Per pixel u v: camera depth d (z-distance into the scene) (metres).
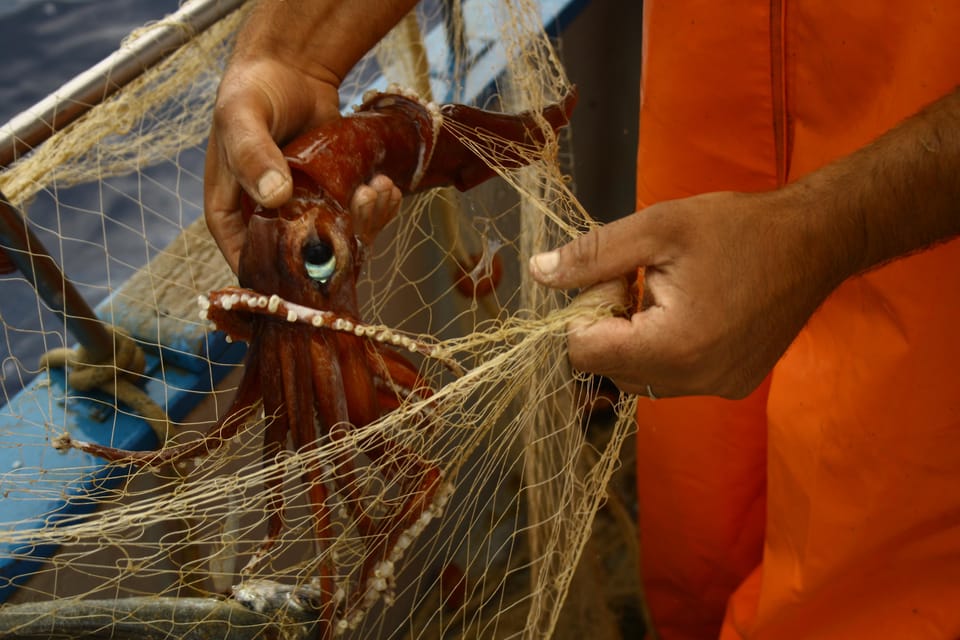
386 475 1.25
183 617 1.22
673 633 2.45
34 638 1.16
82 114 1.53
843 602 1.73
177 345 1.61
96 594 1.55
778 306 1.12
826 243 1.13
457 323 2.30
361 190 1.19
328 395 1.16
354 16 1.32
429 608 2.37
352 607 1.21
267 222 1.12
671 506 2.22
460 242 2.19
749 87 1.64
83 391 1.55
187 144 2.07
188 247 1.80
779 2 1.53
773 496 1.80
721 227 1.08
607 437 2.66
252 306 1.11
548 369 1.78
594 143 2.86
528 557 2.44
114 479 1.45
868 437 1.55
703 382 1.16
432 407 1.24
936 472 1.53
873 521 1.60
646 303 1.15
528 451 1.89
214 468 1.32
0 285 2.90
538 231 1.80
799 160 1.63
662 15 1.67
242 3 1.70
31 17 3.80
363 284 2.05
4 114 3.41
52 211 3.05
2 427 1.51
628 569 2.60
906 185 1.14
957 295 1.39
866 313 1.50
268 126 1.21
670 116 1.75
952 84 1.31
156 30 1.62
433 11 2.70
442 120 1.35
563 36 2.48
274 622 1.25
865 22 1.39
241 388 1.22
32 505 1.38
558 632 2.38
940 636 1.62
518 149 1.46
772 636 1.86
